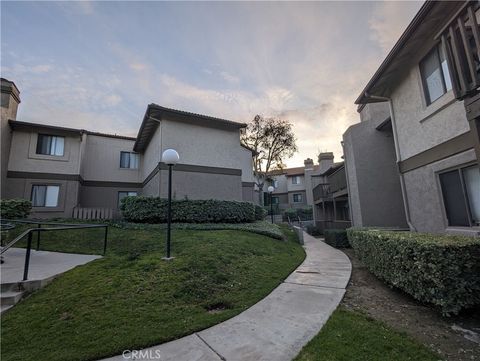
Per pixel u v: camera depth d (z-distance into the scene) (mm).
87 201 16906
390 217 10656
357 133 11547
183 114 13109
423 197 7121
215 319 3768
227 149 14758
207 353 2930
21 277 4766
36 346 3059
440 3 5547
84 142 16812
